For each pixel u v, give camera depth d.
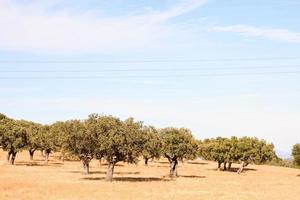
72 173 89.75
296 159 121.69
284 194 63.06
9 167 98.50
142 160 167.00
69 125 81.19
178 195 56.66
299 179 102.44
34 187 59.59
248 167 159.62
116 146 74.00
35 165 110.81
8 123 113.50
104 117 78.44
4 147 110.00
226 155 131.25
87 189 59.22
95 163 133.75
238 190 68.12
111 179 75.06
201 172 119.56
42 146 118.19
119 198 51.28
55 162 128.25
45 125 146.88
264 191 67.62
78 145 79.81
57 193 53.88
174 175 94.44
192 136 96.12
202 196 56.62
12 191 54.25
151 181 78.31
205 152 137.12
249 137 132.12
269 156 129.75
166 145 92.56
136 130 76.62
